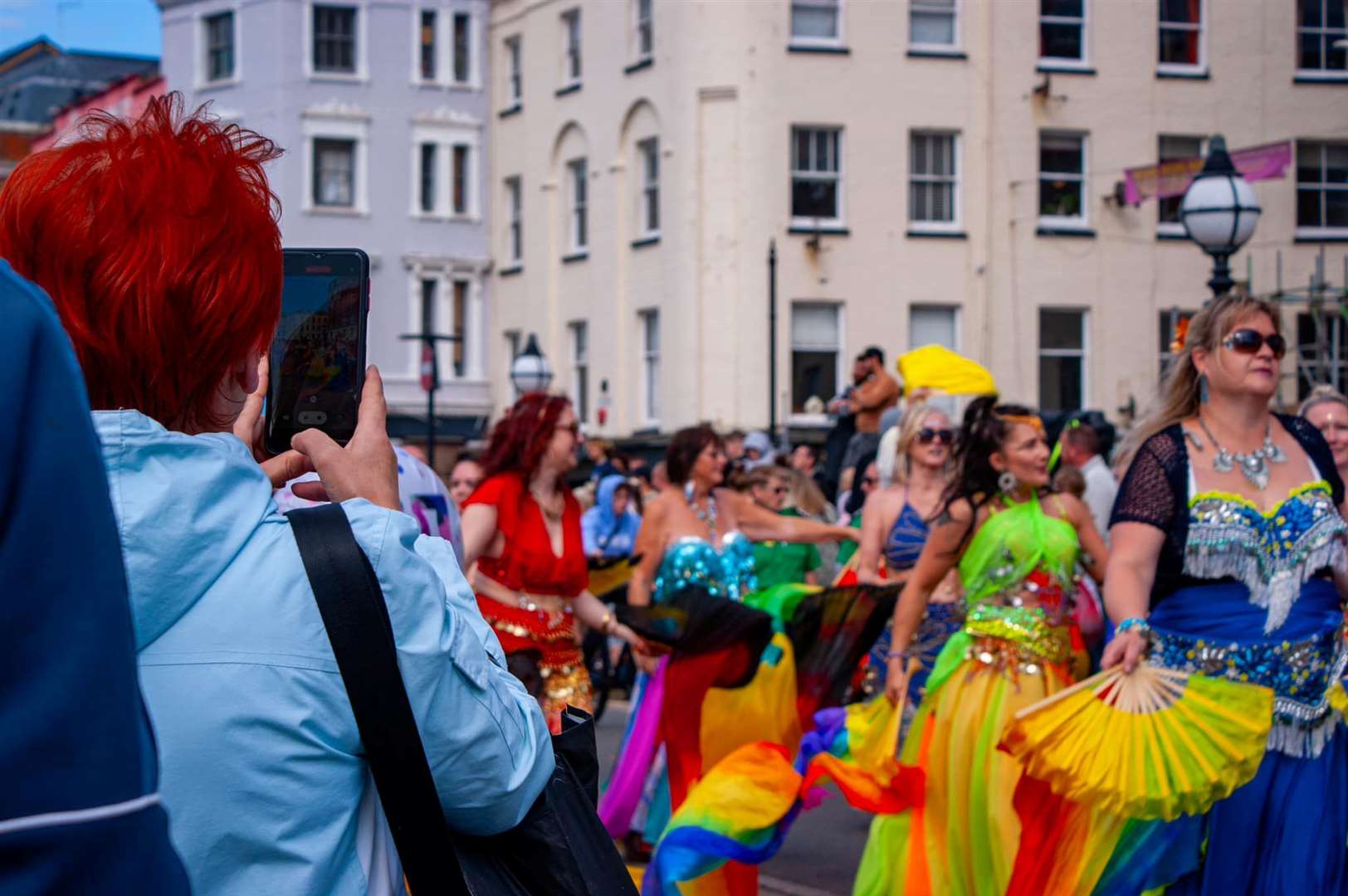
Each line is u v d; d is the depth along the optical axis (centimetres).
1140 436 495
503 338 3158
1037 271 2492
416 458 509
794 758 684
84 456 128
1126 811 457
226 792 169
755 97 2447
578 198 2873
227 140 191
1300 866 453
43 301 131
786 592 693
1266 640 461
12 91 5081
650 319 2641
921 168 2492
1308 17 2519
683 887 566
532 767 193
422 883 181
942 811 563
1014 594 569
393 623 178
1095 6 2488
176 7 3388
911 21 2483
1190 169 2119
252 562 174
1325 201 2523
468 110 3284
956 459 586
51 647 122
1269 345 464
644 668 712
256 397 220
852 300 2467
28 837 118
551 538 627
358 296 221
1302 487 471
